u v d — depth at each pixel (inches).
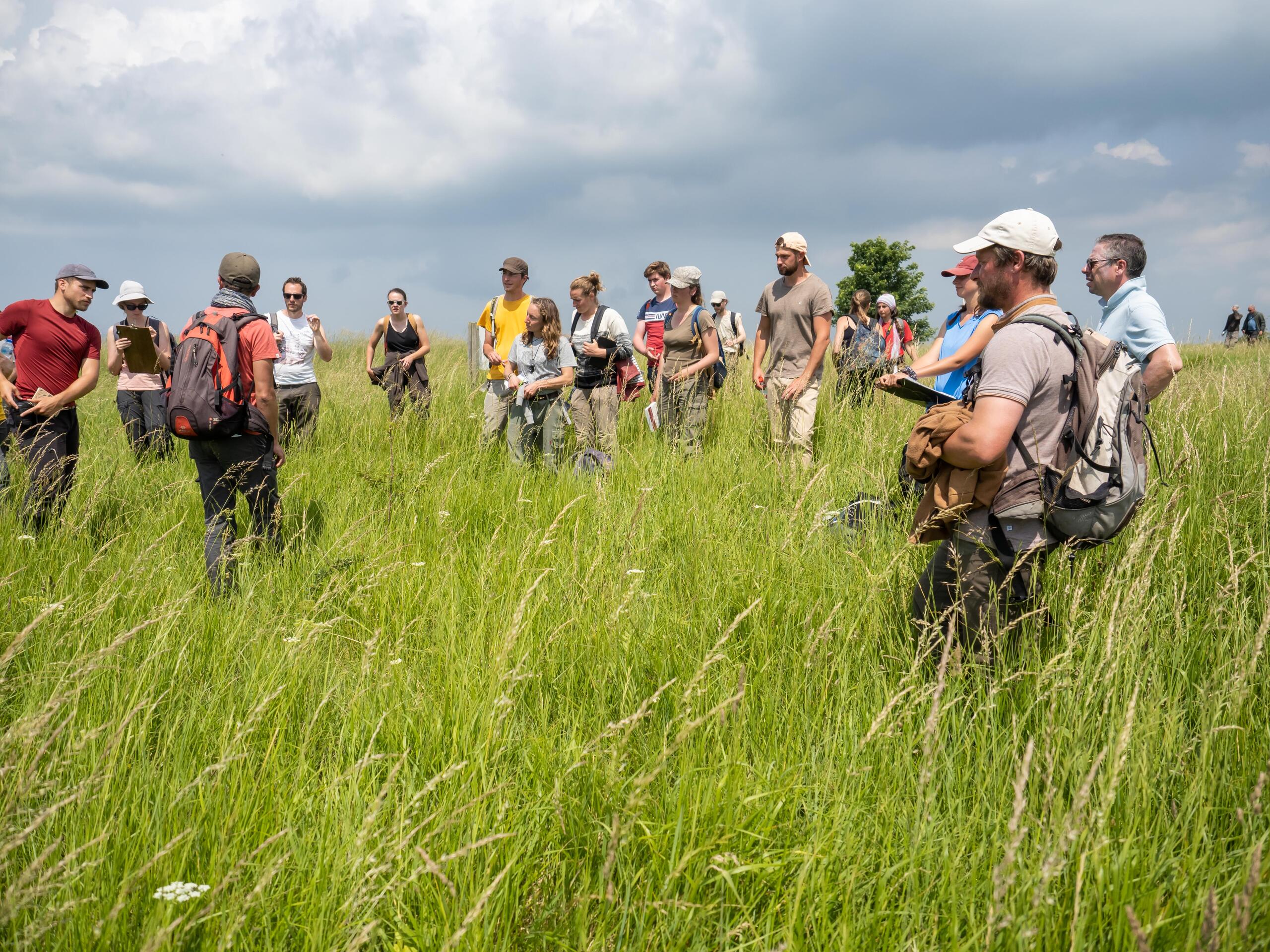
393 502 203.5
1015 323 106.0
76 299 206.1
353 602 145.9
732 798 83.5
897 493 183.6
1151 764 88.0
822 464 230.7
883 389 138.4
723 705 86.7
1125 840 74.5
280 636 130.8
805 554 152.6
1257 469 180.4
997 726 98.8
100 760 84.4
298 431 312.7
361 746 100.0
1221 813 84.4
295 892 75.5
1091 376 104.0
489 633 130.6
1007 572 109.7
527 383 263.7
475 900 71.4
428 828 81.7
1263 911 67.5
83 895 72.2
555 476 246.1
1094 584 127.2
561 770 91.4
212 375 160.4
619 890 74.8
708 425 313.3
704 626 125.8
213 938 68.0
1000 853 76.4
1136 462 105.0
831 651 114.6
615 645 121.0
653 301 344.8
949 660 103.2
